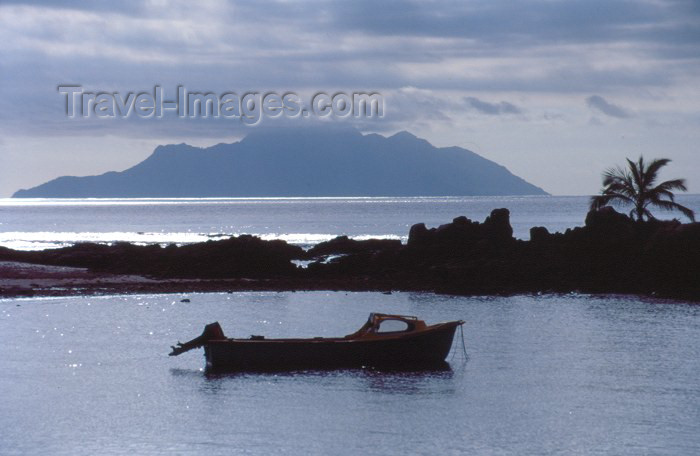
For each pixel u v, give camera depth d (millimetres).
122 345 50062
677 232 72500
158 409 36531
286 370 43562
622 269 74000
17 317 59781
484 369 43625
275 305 66125
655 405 36906
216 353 43531
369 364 44000
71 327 55906
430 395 38750
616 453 31156
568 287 73000
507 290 72812
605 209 77188
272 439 32656
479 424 34438
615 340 50938
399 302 67562
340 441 32375
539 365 44375
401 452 31281
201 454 30938
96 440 32469
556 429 33781
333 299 69500
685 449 31531
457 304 66312
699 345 49312
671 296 69062
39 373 42969
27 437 32812
